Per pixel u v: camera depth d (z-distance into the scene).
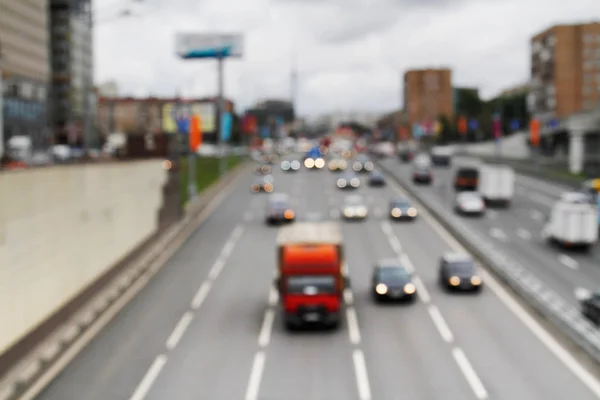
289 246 30.03
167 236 52.53
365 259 45.66
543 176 96.88
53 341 26.58
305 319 29.11
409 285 34.16
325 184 90.50
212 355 26.09
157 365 24.91
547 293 36.56
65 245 29.94
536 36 150.12
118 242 39.72
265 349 26.86
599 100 139.75
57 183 29.05
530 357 25.34
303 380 23.11
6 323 23.27
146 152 58.94
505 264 43.22
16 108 90.25
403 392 21.77
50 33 102.94
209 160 120.75
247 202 73.75
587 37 139.50
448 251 47.94
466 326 29.80
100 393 22.03
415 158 132.50
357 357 25.62
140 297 35.88
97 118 111.81
